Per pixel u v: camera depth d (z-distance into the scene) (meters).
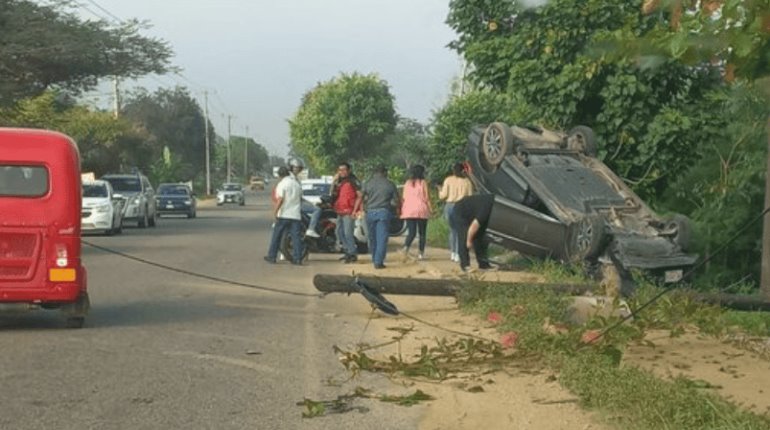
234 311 13.16
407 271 18.03
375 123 66.88
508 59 18.45
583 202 15.71
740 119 17.03
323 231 21.92
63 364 9.45
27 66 33.38
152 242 27.91
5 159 10.95
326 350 10.36
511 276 15.73
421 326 11.77
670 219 15.40
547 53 17.84
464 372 9.20
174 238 30.09
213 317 12.61
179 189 48.62
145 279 17.09
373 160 55.47
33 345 10.42
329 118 67.50
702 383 8.26
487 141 17.12
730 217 17.12
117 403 7.98
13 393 8.25
